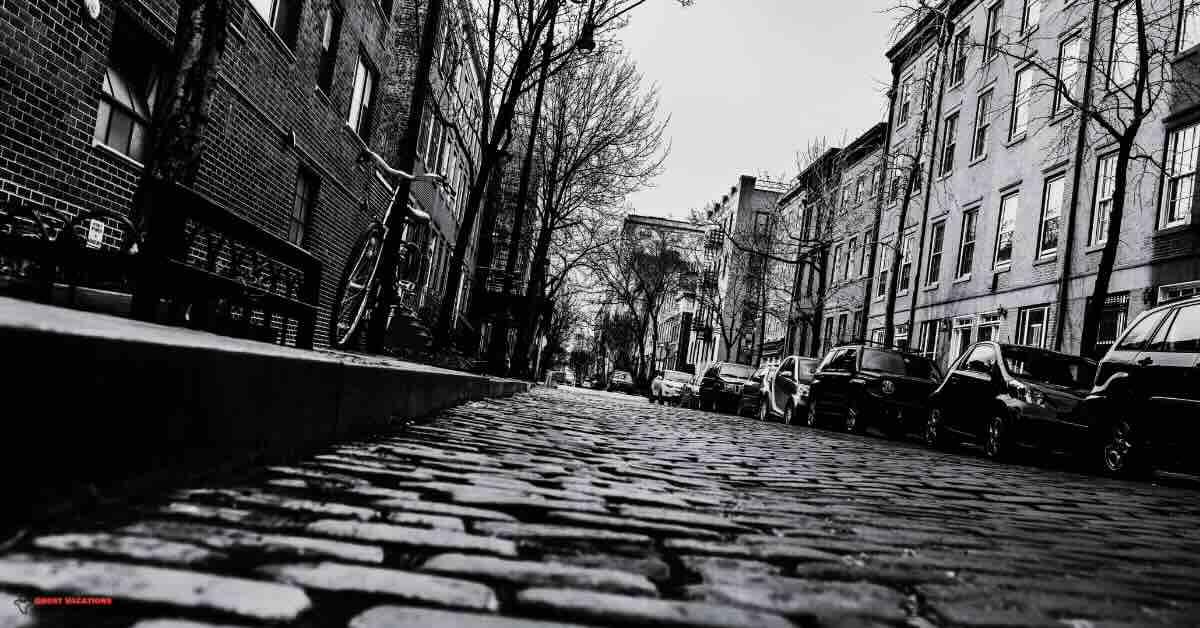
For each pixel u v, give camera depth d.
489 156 14.42
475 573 2.24
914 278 27.80
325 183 14.75
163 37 8.67
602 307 63.66
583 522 3.24
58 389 1.99
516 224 25.05
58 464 2.02
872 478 6.97
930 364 18.44
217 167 10.21
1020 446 12.73
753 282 43.03
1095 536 4.53
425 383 7.32
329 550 2.28
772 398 23.42
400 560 2.28
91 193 7.73
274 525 2.48
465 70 28.66
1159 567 3.58
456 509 3.16
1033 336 20.72
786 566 2.79
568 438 7.34
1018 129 22.78
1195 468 9.52
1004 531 4.32
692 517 3.68
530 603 2.00
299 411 3.89
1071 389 12.34
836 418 19.30
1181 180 16.34
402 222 10.01
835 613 2.17
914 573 2.82
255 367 3.26
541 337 42.22
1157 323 10.68
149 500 2.47
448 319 14.59
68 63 7.15
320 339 15.29
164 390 2.51
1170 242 16.22
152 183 4.24
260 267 6.19
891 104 31.53
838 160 34.66
